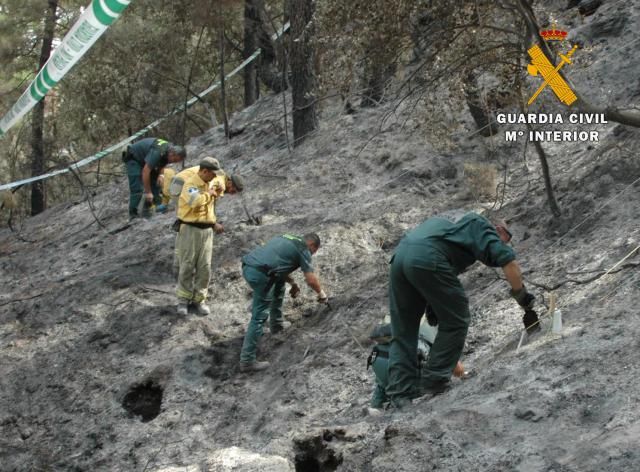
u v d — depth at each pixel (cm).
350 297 729
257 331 676
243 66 1526
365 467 403
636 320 470
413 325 503
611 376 413
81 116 1698
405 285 491
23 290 938
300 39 895
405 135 968
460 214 488
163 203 1047
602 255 595
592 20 955
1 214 1712
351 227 833
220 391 665
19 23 1564
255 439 582
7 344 796
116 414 672
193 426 629
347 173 948
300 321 729
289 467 439
